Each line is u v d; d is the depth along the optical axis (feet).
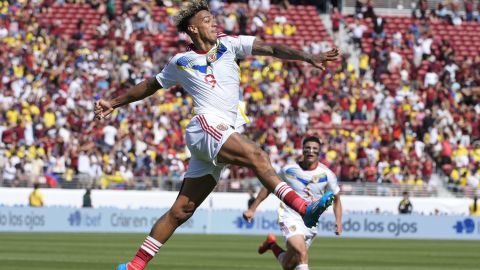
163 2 299.17
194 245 175.52
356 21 310.65
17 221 218.38
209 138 60.80
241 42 62.64
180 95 263.90
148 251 64.95
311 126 268.00
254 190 237.66
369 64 297.94
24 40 272.31
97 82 263.90
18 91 253.24
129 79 266.57
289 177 98.22
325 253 159.43
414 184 248.73
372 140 265.13
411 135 271.08
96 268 116.16
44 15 287.89
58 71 261.85
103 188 229.04
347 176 248.32
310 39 308.81
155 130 249.96
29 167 230.07
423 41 307.99
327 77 283.38
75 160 235.61
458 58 314.14
